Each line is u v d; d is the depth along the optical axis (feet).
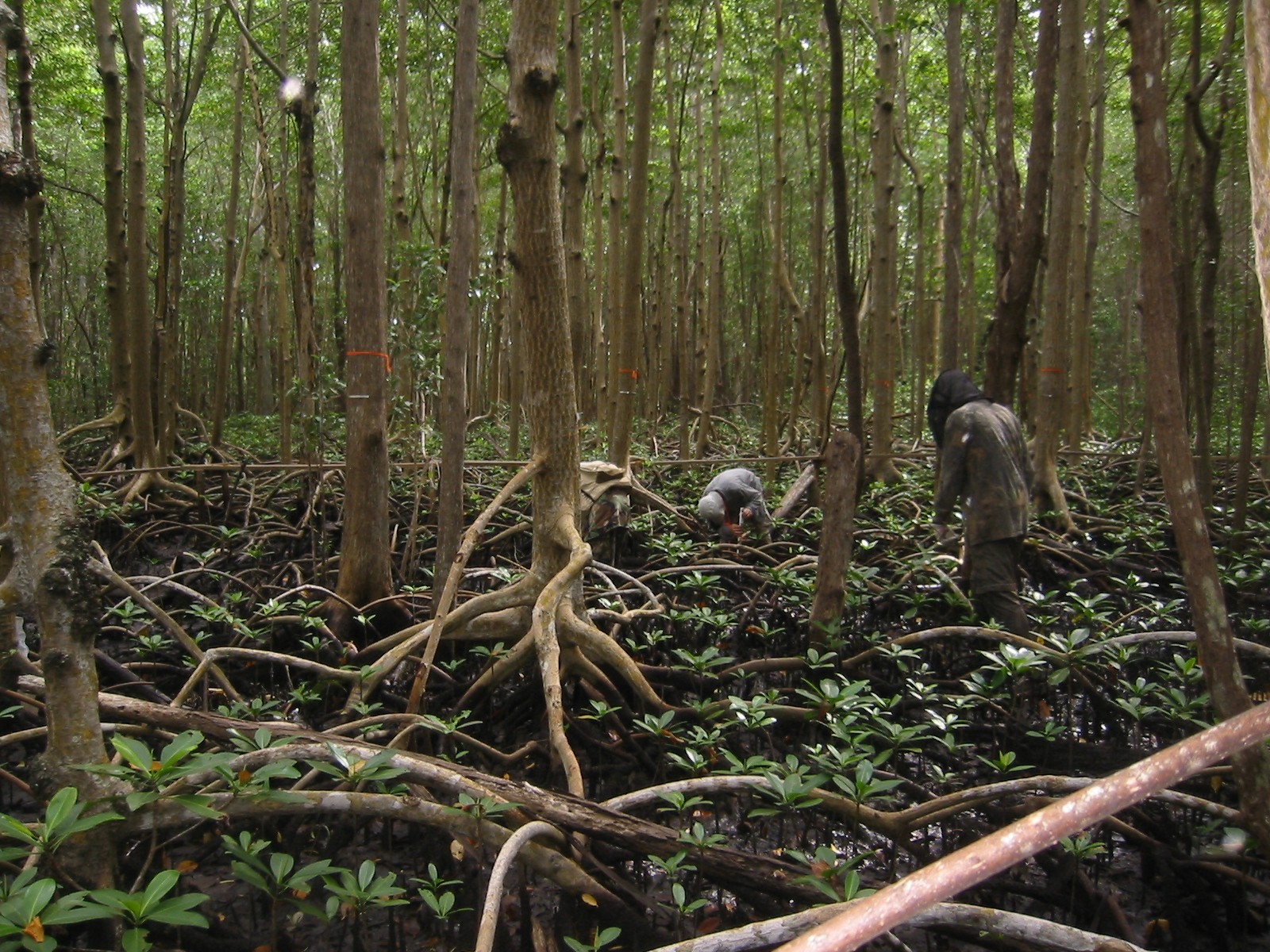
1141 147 7.78
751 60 37.91
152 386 32.40
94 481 28.45
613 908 8.67
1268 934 9.77
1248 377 22.27
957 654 17.12
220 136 63.46
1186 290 21.93
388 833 10.87
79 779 7.38
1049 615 17.87
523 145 13.07
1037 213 21.57
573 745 13.26
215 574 19.22
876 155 31.07
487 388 61.31
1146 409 29.37
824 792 9.46
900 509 27.02
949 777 11.06
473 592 18.37
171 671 15.34
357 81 15.93
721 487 24.36
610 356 35.35
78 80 40.57
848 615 17.44
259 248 67.87
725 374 68.49
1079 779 9.27
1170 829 10.78
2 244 7.07
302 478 27.68
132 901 6.14
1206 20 25.64
